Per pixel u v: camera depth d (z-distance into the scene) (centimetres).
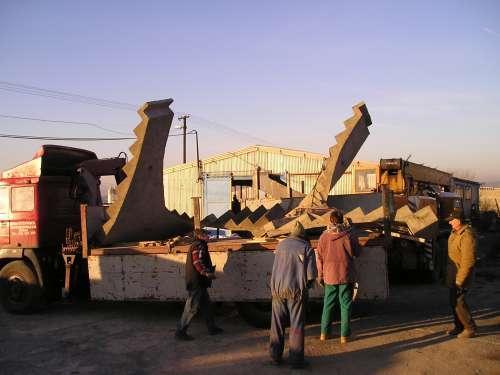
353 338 739
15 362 668
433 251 1291
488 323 823
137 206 927
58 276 998
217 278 823
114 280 871
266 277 802
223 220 1177
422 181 1728
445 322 831
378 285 769
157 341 752
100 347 728
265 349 700
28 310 953
